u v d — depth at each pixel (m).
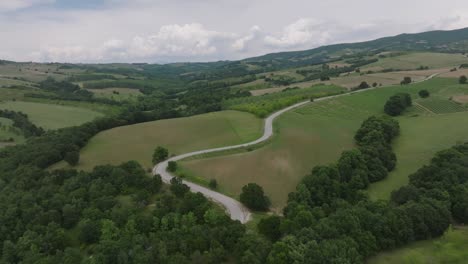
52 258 60.19
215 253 55.97
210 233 61.81
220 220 69.19
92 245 67.75
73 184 86.81
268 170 100.56
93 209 75.81
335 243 53.66
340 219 62.00
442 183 80.25
